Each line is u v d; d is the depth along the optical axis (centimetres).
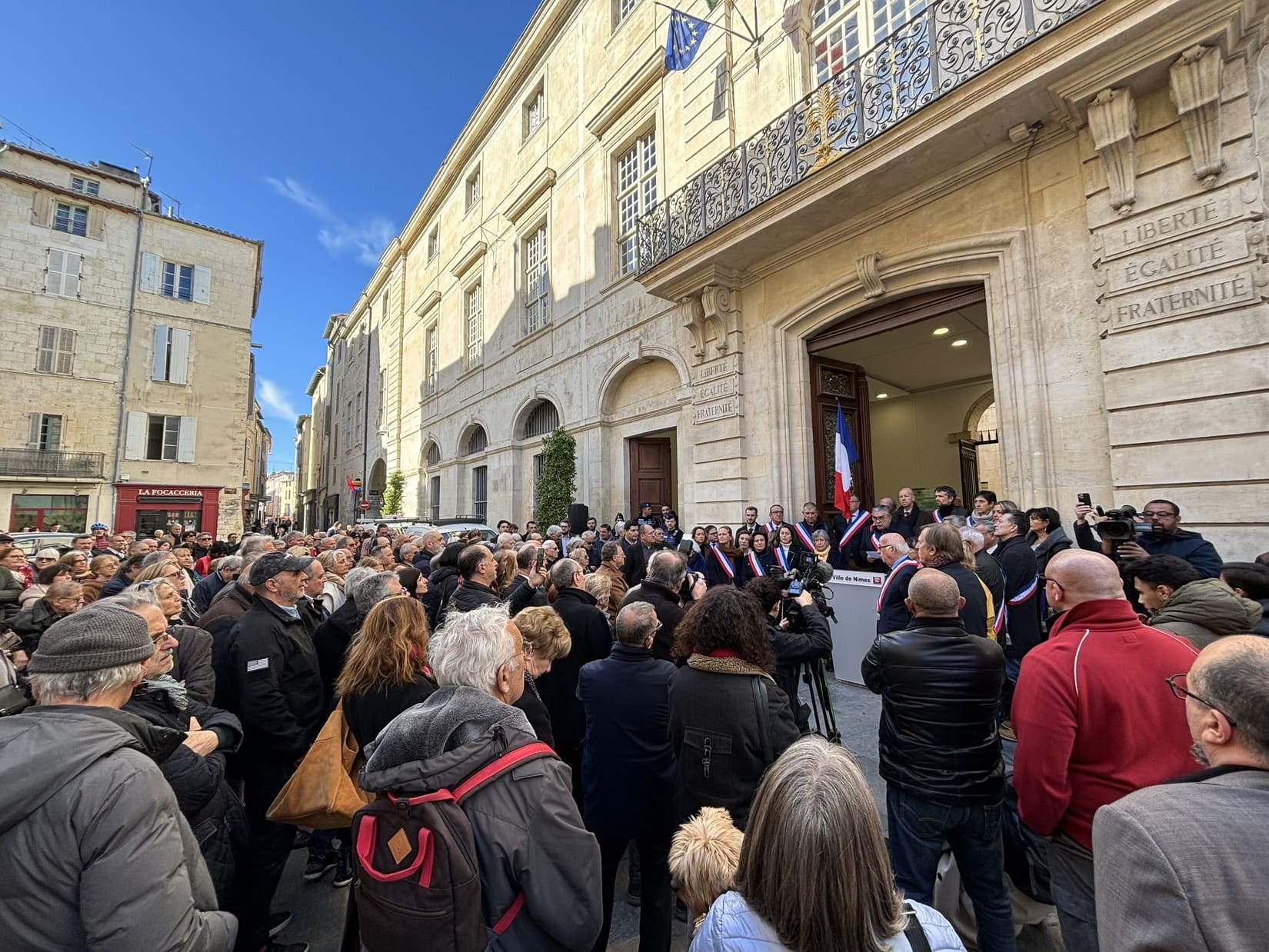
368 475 3177
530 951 144
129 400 2350
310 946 264
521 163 1767
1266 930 94
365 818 141
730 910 111
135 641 159
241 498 2550
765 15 946
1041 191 616
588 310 1393
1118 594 197
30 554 1203
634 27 1287
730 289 954
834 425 932
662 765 242
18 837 124
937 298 738
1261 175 470
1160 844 105
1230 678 119
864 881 101
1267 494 455
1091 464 569
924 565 353
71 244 2288
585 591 359
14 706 173
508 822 143
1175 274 506
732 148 907
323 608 397
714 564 774
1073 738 183
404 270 2812
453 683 174
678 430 1116
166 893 132
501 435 1769
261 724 264
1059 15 541
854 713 515
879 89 706
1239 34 470
